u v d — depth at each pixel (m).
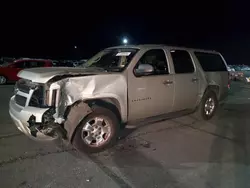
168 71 4.71
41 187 2.75
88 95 3.49
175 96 4.77
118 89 3.80
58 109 3.30
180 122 5.73
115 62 4.50
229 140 4.51
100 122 3.77
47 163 3.35
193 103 5.34
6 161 3.37
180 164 3.43
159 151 3.90
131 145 4.13
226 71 6.40
